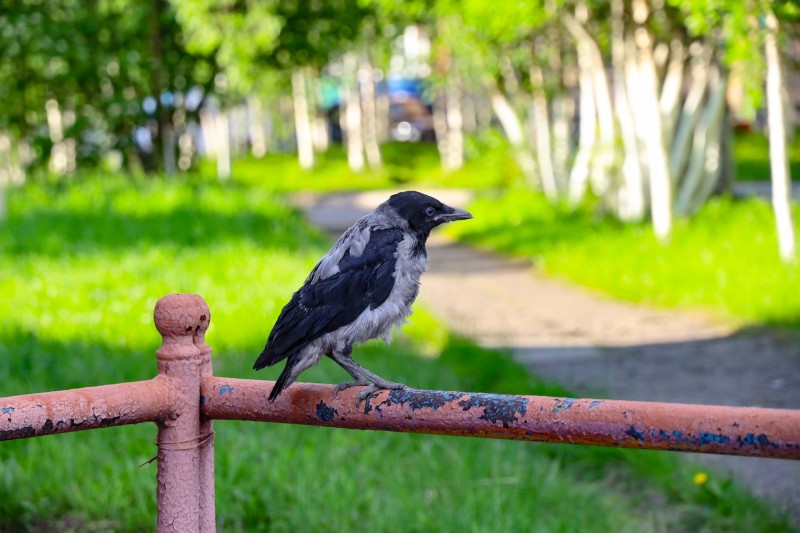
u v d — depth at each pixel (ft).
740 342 33.42
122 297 36.60
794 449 7.34
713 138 59.21
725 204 60.13
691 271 43.96
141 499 17.61
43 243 48.78
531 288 48.06
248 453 19.35
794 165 109.29
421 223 12.05
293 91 150.30
